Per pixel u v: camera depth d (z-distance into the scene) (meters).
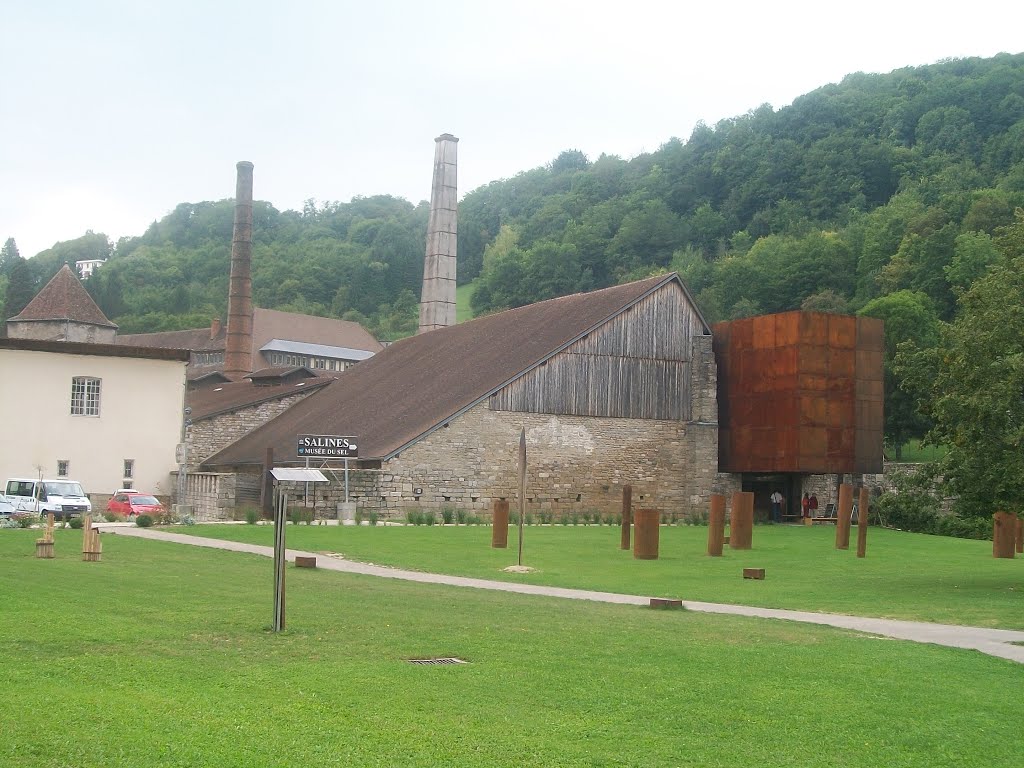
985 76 141.88
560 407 51.62
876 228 111.06
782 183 142.00
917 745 10.51
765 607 22.09
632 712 11.22
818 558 34.31
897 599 23.81
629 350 53.56
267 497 46.06
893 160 135.00
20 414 48.00
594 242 145.00
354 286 173.00
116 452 49.50
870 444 52.22
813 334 51.47
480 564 29.23
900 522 51.78
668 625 17.77
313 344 119.06
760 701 11.95
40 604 16.67
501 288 143.25
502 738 9.96
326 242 187.50
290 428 60.75
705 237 140.75
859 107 148.62
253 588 20.70
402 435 49.47
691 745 10.12
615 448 52.75
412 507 47.72
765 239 125.50
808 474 55.47
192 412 67.81
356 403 59.38
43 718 9.65
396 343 72.81
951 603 23.12
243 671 12.34
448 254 84.56
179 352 50.78
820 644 16.19
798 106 153.50
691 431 54.34
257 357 113.44
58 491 43.59
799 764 9.71
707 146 158.25
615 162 177.62
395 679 12.18
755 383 53.50
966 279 85.69
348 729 9.96
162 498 50.12
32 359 48.38
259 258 185.50
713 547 34.41
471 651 14.31
